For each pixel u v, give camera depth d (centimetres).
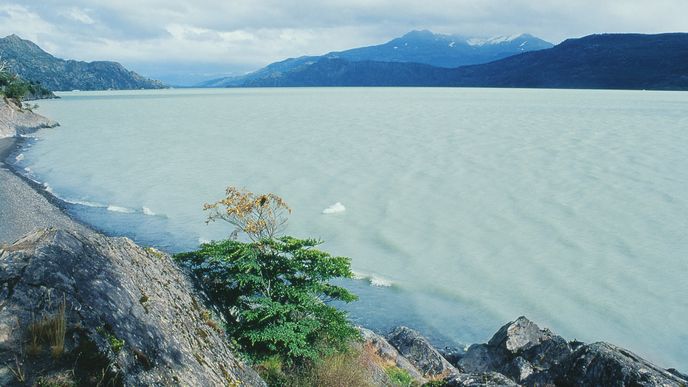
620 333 2803
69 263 738
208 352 945
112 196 5366
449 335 2741
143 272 997
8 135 10556
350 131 12019
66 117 16912
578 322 2909
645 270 3641
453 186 6184
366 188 6041
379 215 4925
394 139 10450
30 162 7388
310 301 1475
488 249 4056
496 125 13300
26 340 585
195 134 11519
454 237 4328
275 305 1366
